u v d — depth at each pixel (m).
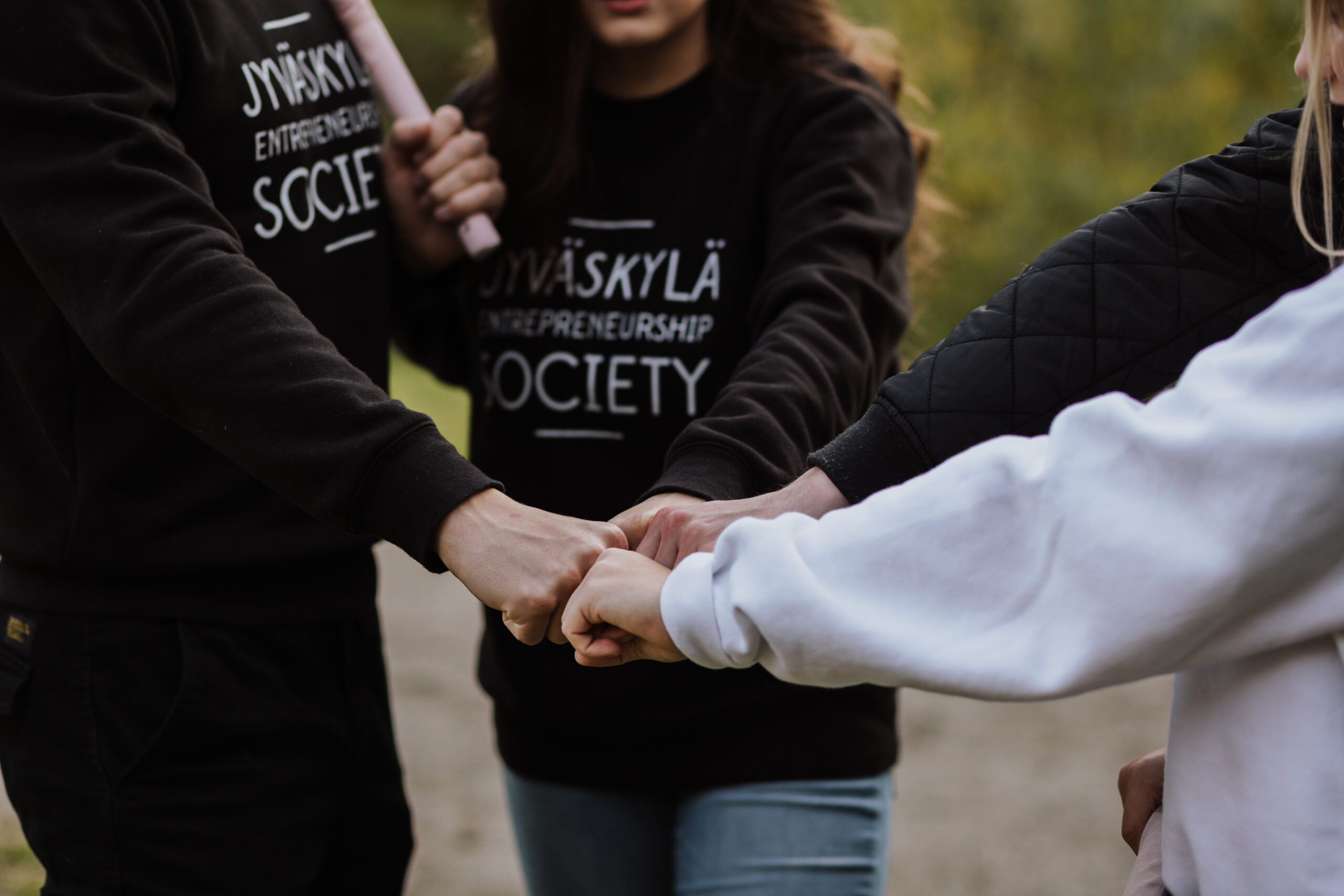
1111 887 2.82
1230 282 1.02
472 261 1.71
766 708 1.53
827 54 1.64
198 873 1.36
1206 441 0.82
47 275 1.23
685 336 1.56
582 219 1.64
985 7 7.34
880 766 1.59
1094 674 0.86
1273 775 0.87
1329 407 0.80
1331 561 0.83
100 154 1.21
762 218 1.58
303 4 1.55
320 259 1.49
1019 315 1.06
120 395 1.33
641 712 1.56
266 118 1.41
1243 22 6.96
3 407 1.38
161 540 1.35
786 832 1.53
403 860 1.59
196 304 1.17
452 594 4.81
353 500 1.15
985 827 3.10
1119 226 1.06
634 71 1.63
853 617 0.91
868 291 1.46
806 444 1.33
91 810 1.34
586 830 1.64
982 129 7.27
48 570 1.37
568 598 1.14
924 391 1.07
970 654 0.89
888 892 2.81
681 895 1.57
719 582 0.98
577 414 1.62
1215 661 0.87
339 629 1.49
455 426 6.46
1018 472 0.90
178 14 1.32
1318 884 0.85
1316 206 0.98
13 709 1.37
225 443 1.18
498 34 1.67
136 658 1.36
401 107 1.64
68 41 1.22
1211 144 7.09
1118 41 7.21
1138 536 0.84
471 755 3.51
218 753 1.38
